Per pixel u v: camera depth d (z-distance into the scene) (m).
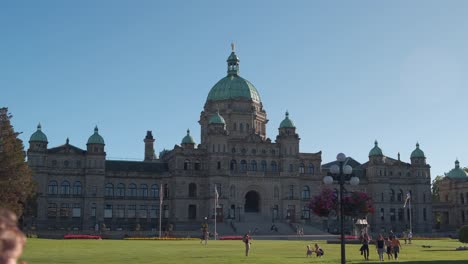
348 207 74.88
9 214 6.20
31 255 51.97
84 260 46.38
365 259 51.88
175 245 76.50
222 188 137.88
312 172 149.75
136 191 140.62
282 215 142.25
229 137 147.62
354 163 169.50
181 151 140.25
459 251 67.00
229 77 156.12
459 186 165.25
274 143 146.25
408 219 155.88
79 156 136.50
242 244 81.94
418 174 157.38
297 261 48.44
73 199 134.62
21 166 73.88
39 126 135.00
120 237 106.94
